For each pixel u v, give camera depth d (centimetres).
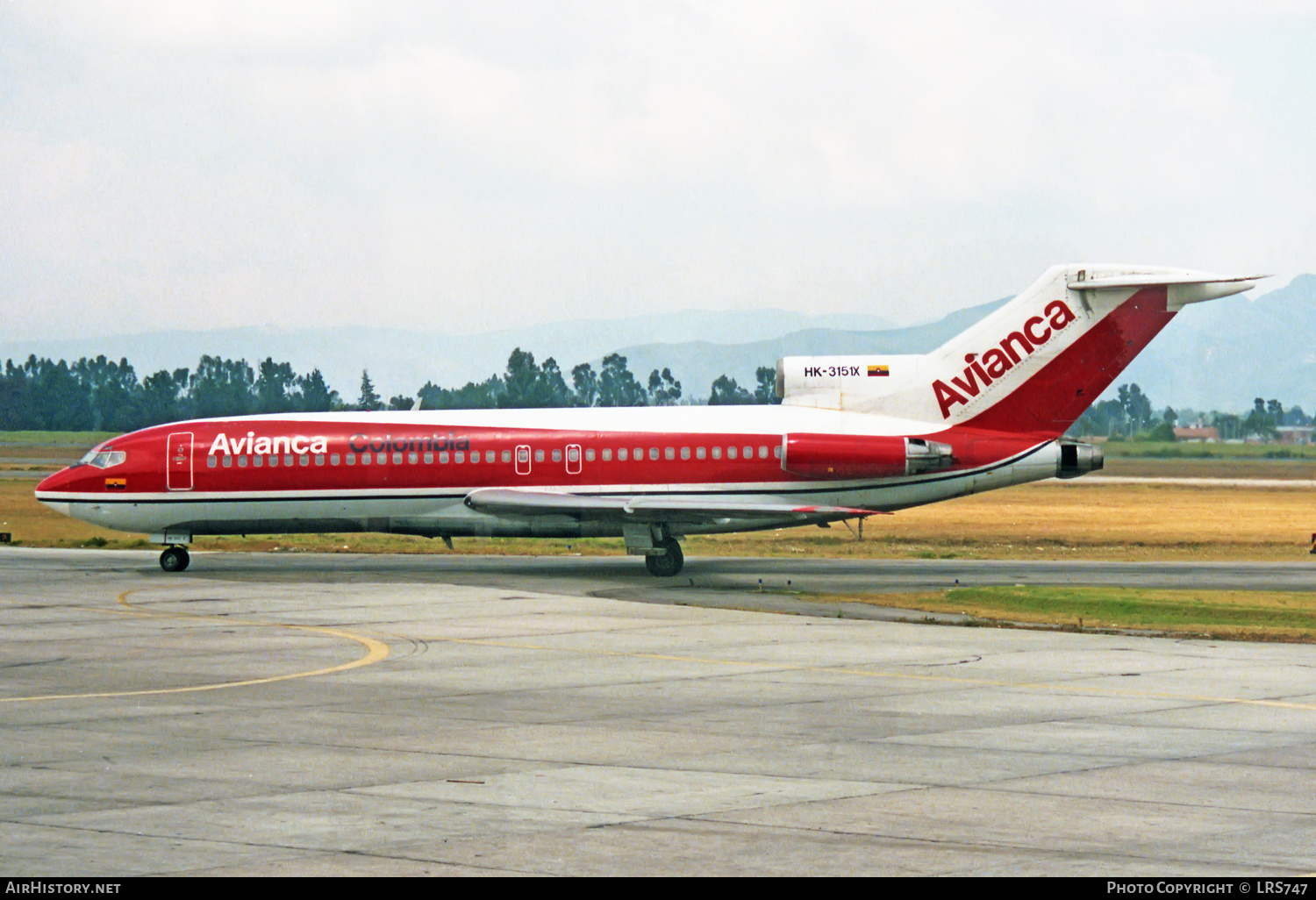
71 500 6969
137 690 3506
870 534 9719
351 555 8131
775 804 2294
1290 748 2778
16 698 3378
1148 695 3453
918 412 7038
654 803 2298
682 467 6888
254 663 3994
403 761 2633
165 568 7100
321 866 1916
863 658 4116
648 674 3794
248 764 2606
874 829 2131
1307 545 8962
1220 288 6875
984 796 2350
